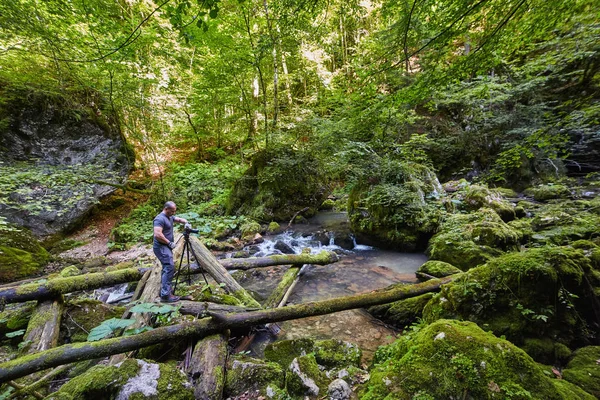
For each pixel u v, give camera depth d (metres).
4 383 2.61
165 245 4.16
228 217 9.88
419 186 7.49
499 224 5.64
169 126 12.89
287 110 14.41
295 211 10.29
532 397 1.84
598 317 2.93
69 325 3.87
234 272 6.15
